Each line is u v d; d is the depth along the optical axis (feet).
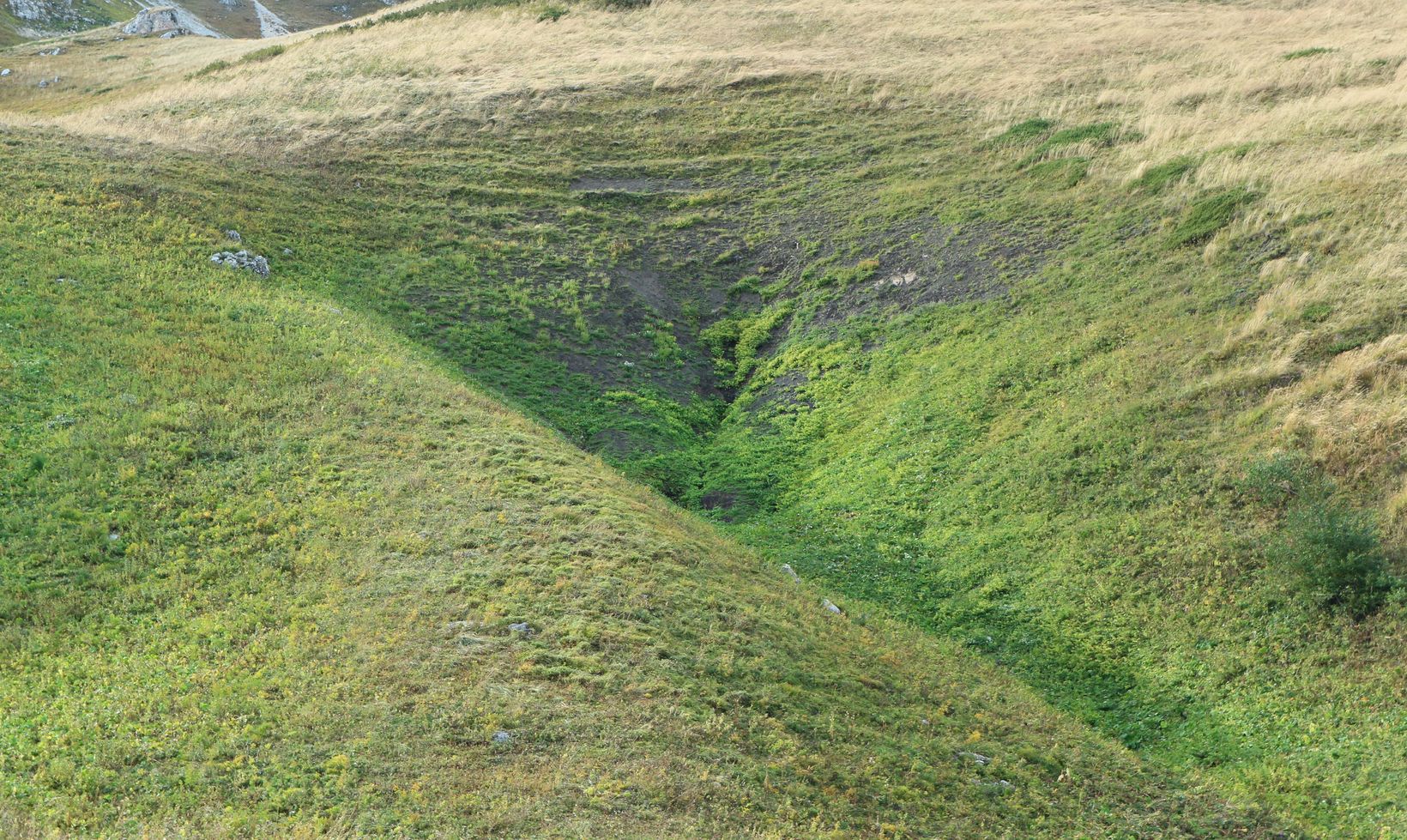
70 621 47.55
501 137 138.82
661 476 81.97
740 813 36.91
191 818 34.58
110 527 54.80
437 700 41.42
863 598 64.69
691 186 128.26
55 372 67.92
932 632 61.11
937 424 79.36
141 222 95.71
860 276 103.96
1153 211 93.97
